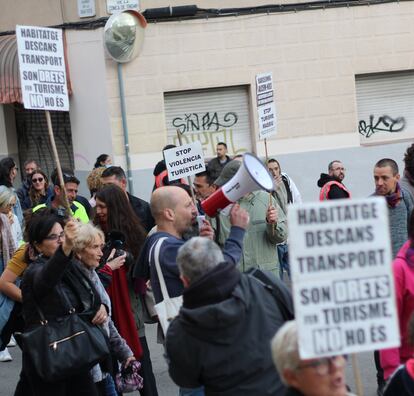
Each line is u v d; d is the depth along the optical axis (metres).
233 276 5.18
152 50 18.50
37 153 20.78
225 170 8.54
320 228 4.23
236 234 6.49
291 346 4.20
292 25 18.98
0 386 10.58
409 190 9.02
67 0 18.73
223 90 19.03
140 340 8.31
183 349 5.11
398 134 19.81
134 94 18.52
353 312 4.23
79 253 7.07
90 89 18.77
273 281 5.35
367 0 19.17
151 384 8.35
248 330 5.10
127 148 18.47
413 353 6.48
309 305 4.20
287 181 13.91
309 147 19.17
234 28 18.77
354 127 19.34
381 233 4.27
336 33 19.16
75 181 12.18
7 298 8.56
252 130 19.08
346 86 19.27
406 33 19.41
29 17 19.27
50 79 8.16
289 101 19.08
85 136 19.06
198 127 18.97
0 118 20.72
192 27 18.61
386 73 19.64
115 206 8.25
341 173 14.73
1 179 13.83
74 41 18.81
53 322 6.79
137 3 18.42
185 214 7.13
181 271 5.29
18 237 11.88
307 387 4.18
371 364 10.39
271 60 18.95
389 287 4.25
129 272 8.15
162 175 13.37
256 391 5.06
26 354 6.91
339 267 4.24
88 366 6.80
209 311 5.02
